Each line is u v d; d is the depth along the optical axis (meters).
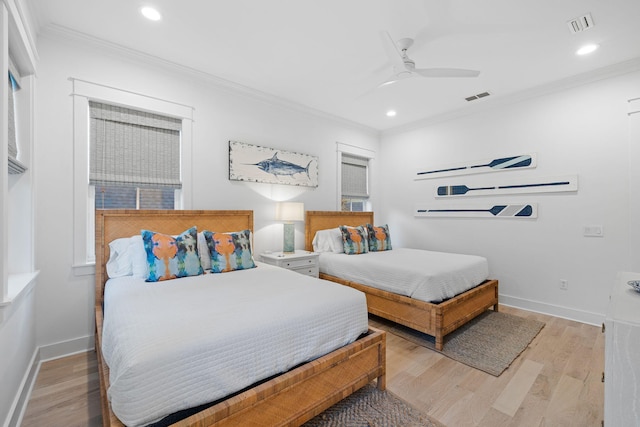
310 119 4.18
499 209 3.73
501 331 2.86
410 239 4.75
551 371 2.17
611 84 2.94
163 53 2.70
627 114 2.85
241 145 3.42
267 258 3.43
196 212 3.04
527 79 3.18
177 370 1.16
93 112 2.55
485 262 3.33
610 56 2.71
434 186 4.45
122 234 2.63
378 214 5.19
